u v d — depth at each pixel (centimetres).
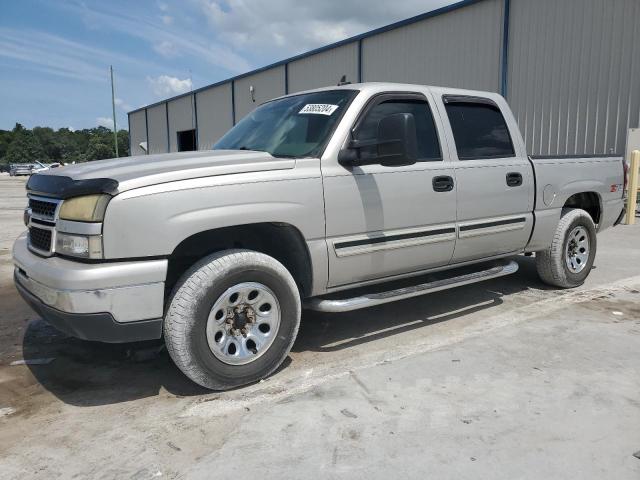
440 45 1523
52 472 253
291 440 277
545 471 248
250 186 331
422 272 439
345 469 251
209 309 317
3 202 1881
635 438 276
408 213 406
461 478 244
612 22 1116
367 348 408
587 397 321
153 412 311
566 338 421
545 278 567
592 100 1168
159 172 311
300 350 407
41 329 467
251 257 332
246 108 2598
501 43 1348
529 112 1305
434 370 363
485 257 482
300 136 396
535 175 502
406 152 343
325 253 366
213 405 318
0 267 730
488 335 431
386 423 293
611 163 598
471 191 446
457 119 456
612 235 924
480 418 297
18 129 13850
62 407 320
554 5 1222
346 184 371
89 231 292
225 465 256
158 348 409
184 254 353
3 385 352
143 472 252
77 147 11606
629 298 534
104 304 291
